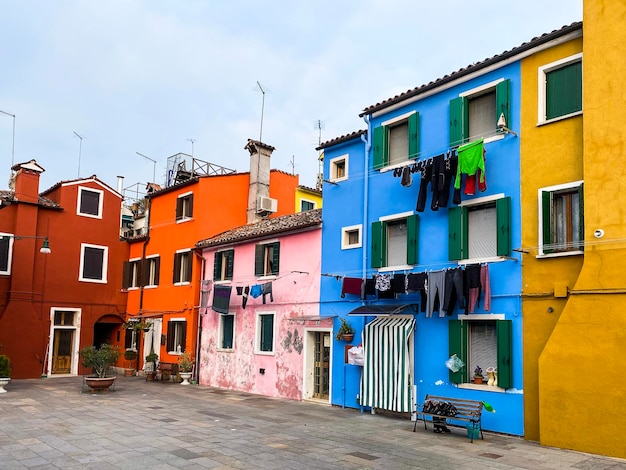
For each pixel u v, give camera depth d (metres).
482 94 12.92
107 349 18.02
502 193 11.95
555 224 11.11
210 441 10.20
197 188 22.34
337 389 15.06
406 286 12.91
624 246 9.65
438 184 12.76
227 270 20.17
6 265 21.78
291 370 16.69
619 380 9.24
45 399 15.86
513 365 11.14
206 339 20.70
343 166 16.53
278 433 11.09
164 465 8.45
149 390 18.41
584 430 9.54
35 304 22.47
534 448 9.85
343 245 15.66
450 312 12.27
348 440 10.47
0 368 17.19
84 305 23.97
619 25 10.19
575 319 9.98
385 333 13.45
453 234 12.60
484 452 9.52
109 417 12.81
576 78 11.17
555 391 9.99
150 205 25.23
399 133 14.89
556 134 11.20
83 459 8.80
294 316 16.89
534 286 11.05
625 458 8.98
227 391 18.55
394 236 14.45
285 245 17.73
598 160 10.17
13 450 9.41
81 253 24.09
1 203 18.91
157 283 23.78
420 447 9.89
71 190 24.06
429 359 12.74
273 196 24.53
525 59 11.96
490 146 12.35
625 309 9.40
